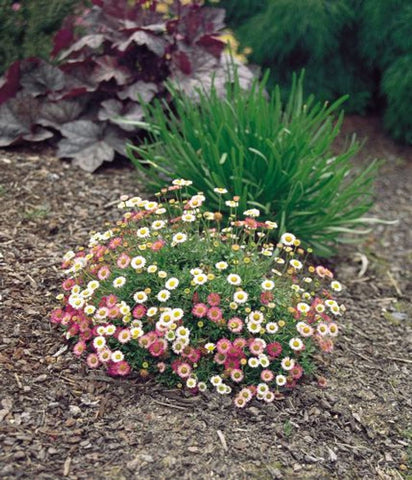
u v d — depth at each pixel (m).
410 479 1.01
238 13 2.18
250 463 0.97
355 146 1.49
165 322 1.04
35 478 0.88
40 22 1.87
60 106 1.75
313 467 0.99
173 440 0.98
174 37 1.80
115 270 1.15
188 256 1.15
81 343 1.08
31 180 1.57
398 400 1.17
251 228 1.18
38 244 1.36
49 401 1.01
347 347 1.29
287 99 2.11
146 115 1.60
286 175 1.45
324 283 1.50
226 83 1.71
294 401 1.10
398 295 1.52
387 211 1.86
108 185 1.62
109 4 1.72
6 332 1.11
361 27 2.07
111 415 1.01
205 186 1.52
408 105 2.05
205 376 1.08
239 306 1.10
